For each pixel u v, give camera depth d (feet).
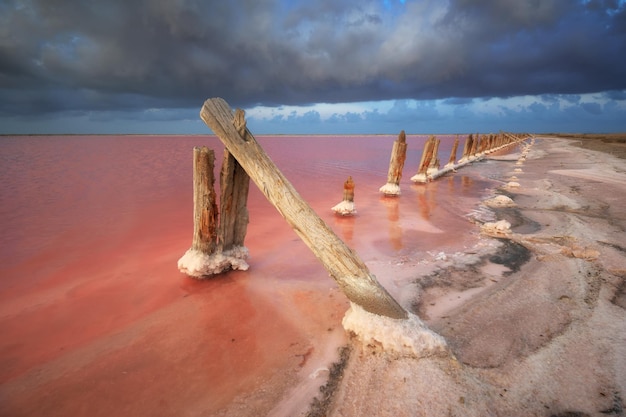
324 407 8.56
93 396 9.17
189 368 10.19
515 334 11.21
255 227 25.17
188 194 37.24
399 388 8.85
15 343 11.48
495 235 22.99
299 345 11.14
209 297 14.48
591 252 18.11
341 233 23.70
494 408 8.18
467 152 76.48
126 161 67.62
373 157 90.48
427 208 32.14
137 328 12.31
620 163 62.23
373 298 10.56
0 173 48.70
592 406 8.24
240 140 13.34
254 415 8.41
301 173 55.21
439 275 16.42
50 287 15.52
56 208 30.07
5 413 8.61
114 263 18.30
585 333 11.11
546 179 48.19
